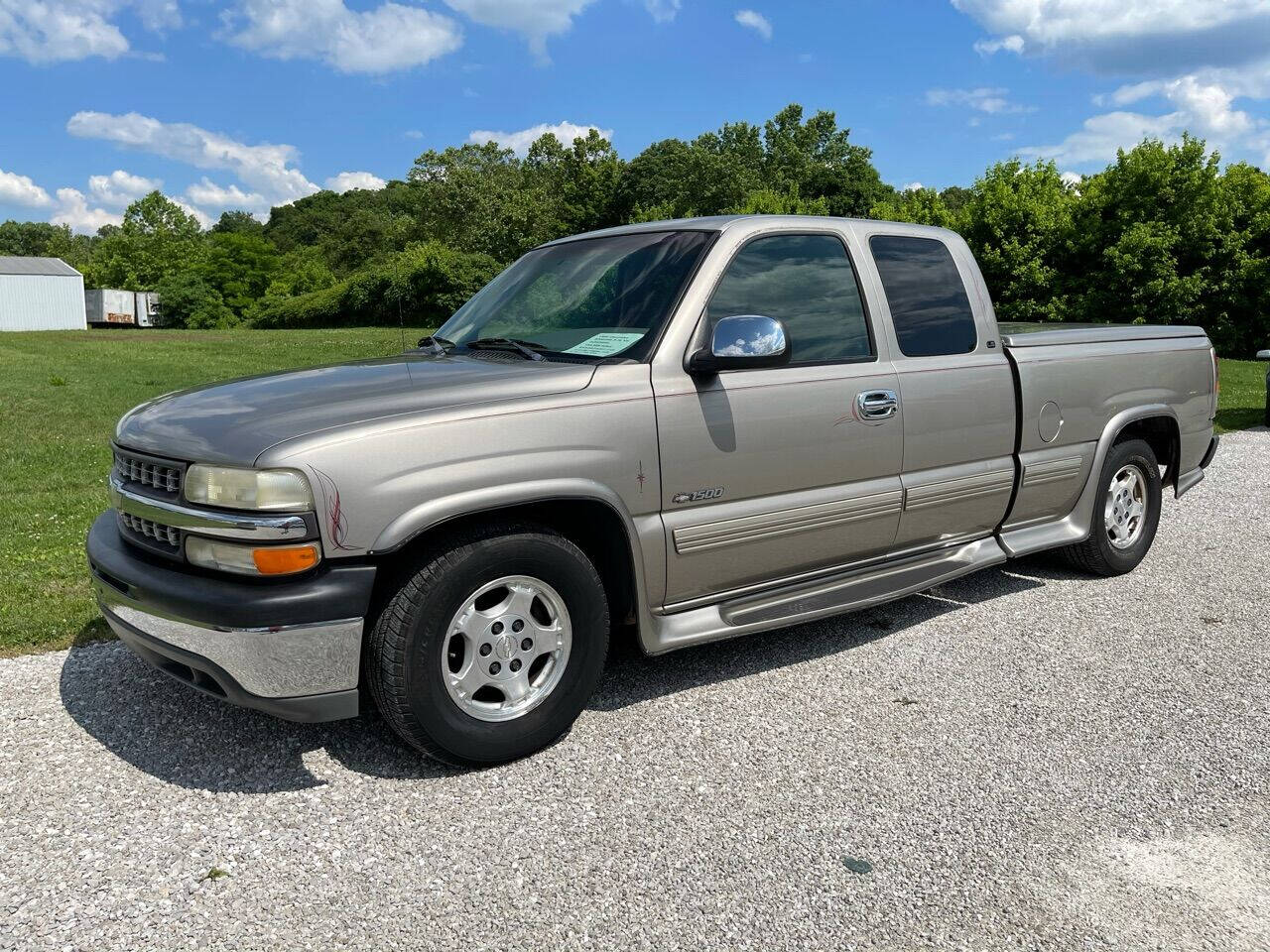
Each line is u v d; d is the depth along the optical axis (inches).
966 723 140.9
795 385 150.0
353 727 138.4
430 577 117.5
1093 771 127.0
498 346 150.9
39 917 95.9
